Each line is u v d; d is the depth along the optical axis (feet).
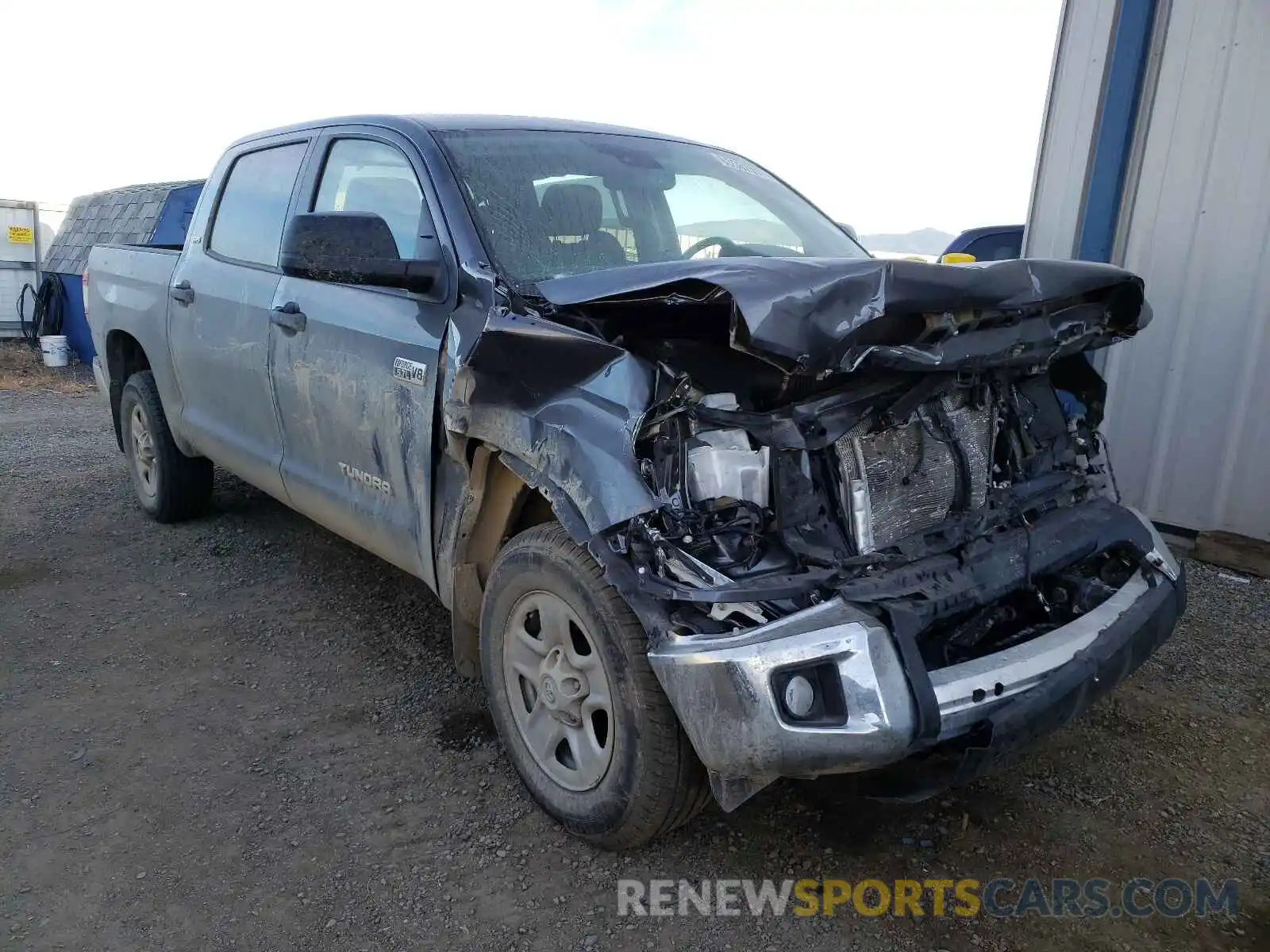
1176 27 16.39
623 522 7.38
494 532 9.41
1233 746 10.61
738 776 7.02
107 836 8.83
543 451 8.00
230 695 11.48
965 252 28.22
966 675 7.29
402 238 10.55
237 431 13.98
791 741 6.76
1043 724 7.45
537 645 8.86
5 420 28.68
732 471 7.57
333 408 11.19
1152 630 8.71
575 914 7.91
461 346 9.00
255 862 8.51
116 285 17.38
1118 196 17.40
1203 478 17.03
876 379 8.07
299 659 12.41
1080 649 7.97
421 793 9.54
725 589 6.98
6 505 18.95
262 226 13.34
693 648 7.04
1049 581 8.91
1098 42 17.42
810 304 6.82
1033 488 9.40
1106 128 17.35
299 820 9.11
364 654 12.56
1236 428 16.52
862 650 6.89
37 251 44.42
